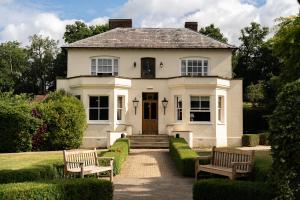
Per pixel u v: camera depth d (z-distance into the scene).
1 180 11.24
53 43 64.06
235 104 30.09
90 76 28.42
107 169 13.66
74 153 13.47
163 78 29.78
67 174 12.93
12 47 64.31
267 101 40.25
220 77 28.81
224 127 29.56
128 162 19.67
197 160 13.91
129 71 30.83
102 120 28.59
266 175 10.00
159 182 13.91
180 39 31.70
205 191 9.52
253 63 47.84
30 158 20.05
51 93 28.64
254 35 48.78
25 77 63.69
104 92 28.52
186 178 14.94
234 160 13.09
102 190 9.69
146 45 30.77
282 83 18.70
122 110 29.44
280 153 8.52
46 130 25.08
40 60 63.50
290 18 19.17
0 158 20.12
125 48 30.72
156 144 27.78
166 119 29.67
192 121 28.66
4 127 24.20
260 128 40.41
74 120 25.52
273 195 8.68
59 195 9.04
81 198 9.39
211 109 28.56
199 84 28.42
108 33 32.59
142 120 29.84
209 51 30.91
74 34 50.28
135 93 29.88
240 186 9.15
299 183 8.44
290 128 8.45
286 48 18.38
